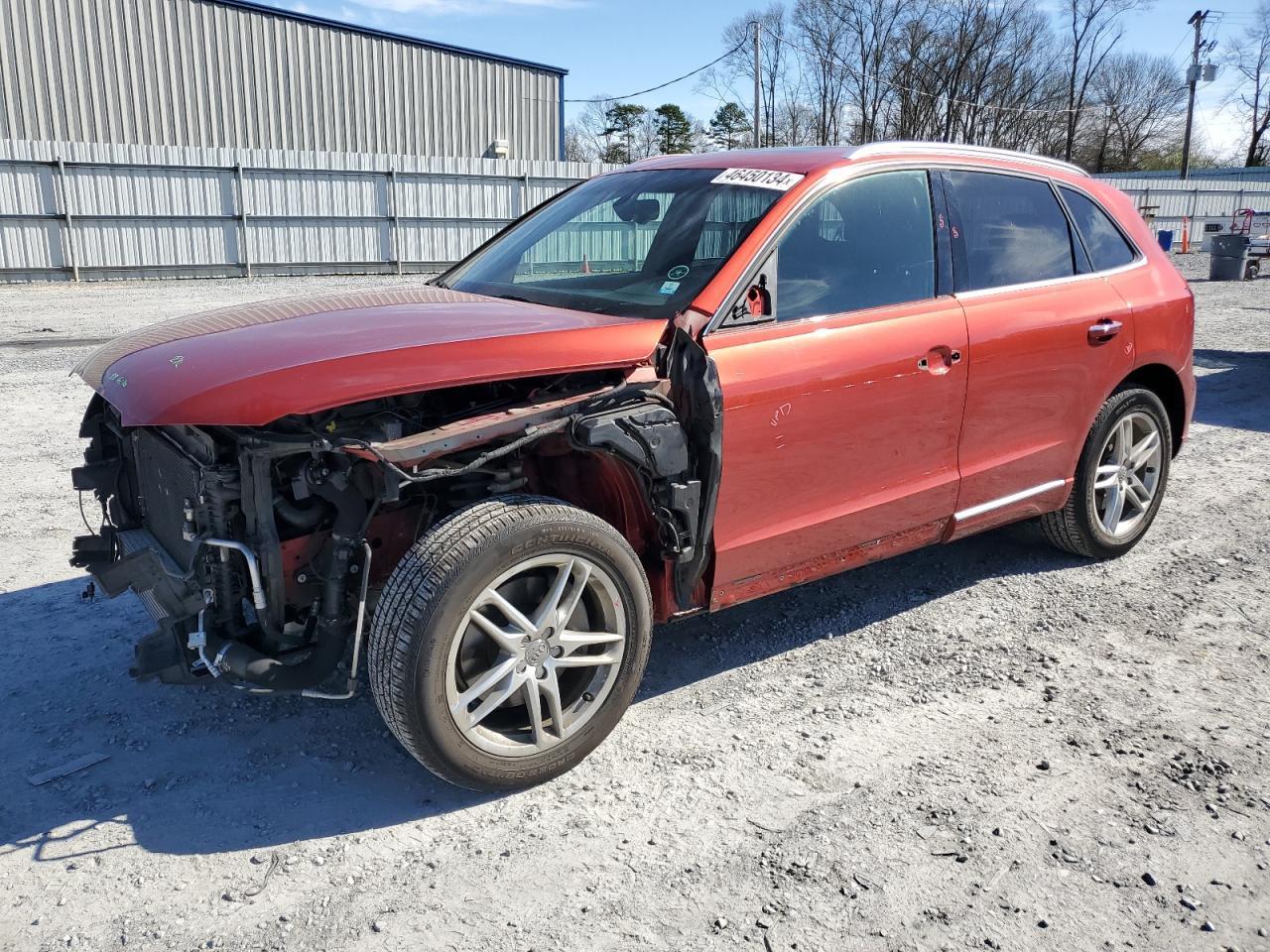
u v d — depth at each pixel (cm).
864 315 364
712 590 340
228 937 240
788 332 341
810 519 357
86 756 315
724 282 332
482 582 275
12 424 746
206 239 2262
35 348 1126
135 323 1370
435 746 277
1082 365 439
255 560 282
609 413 297
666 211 381
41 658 378
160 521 334
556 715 300
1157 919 251
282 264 2378
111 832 279
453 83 2978
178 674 299
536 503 291
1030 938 245
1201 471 673
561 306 355
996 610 441
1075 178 466
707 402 307
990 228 417
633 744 330
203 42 2550
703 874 266
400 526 312
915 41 5091
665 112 6200
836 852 275
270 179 2309
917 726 343
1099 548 487
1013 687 371
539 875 265
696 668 384
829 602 448
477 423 281
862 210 373
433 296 375
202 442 293
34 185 2027
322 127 2778
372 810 292
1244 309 1695
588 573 297
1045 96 5697
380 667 272
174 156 2172
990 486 418
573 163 2756
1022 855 275
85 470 361
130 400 282
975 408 399
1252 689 371
